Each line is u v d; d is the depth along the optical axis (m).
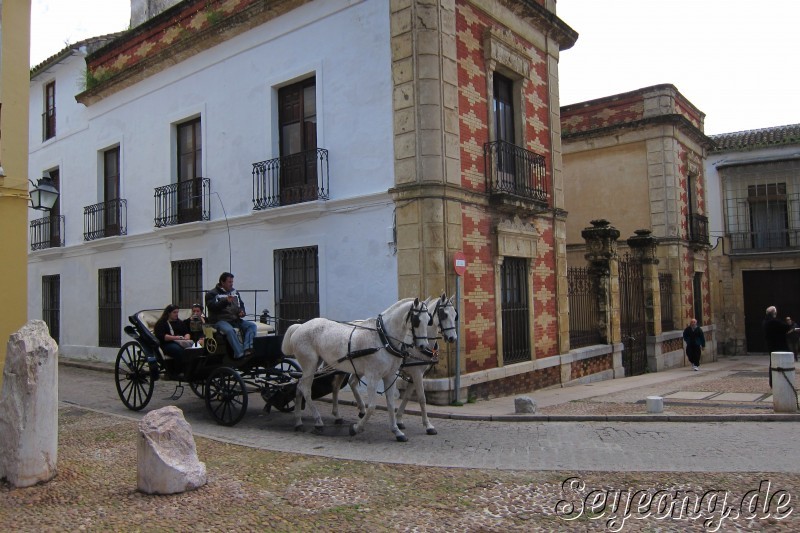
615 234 16.58
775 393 9.23
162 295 16.00
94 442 8.09
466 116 11.70
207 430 8.97
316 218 12.27
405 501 5.61
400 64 10.99
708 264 24.80
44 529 4.97
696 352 19.08
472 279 11.42
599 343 16.17
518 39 13.62
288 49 13.02
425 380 10.68
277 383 9.52
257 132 13.62
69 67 19.81
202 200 14.74
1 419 6.20
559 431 8.56
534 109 14.07
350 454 7.39
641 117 21.20
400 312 8.25
